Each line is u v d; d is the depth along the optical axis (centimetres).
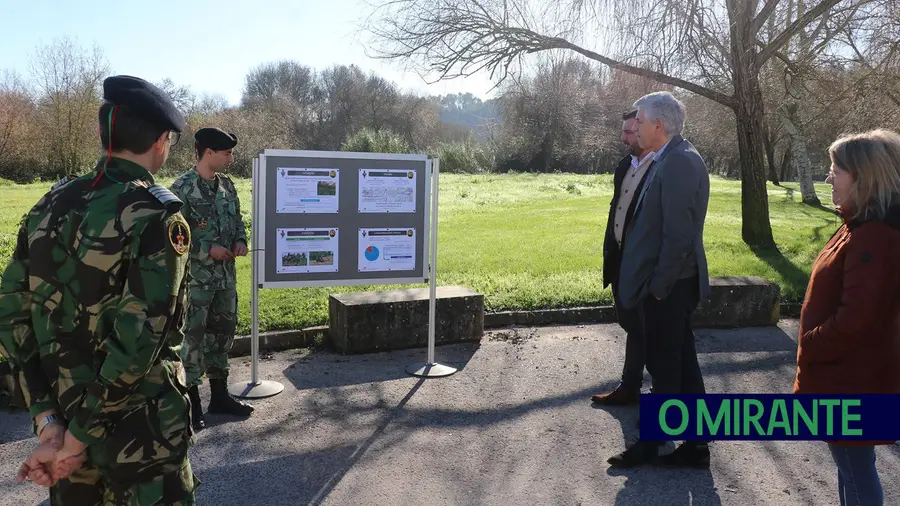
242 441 412
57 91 3350
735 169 5500
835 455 265
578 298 749
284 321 631
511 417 454
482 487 359
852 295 237
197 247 421
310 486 358
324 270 511
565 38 1184
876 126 1692
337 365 559
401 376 534
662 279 360
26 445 398
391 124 7025
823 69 1441
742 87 1155
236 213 449
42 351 188
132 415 195
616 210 432
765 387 517
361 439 417
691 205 356
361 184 513
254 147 4231
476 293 634
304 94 7175
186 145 3603
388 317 596
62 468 184
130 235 184
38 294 187
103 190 188
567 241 1294
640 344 464
